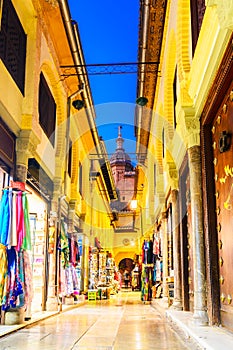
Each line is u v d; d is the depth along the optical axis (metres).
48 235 9.97
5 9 6.69
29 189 8.30
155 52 10.28
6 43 6.69
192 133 6.17
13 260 6.48
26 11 7.77
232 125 4.72
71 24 9.30
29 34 7.95
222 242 5.29
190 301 7.88
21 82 7.46
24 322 6.84
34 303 9.52
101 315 9.34
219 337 4.45
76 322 7.73
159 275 13.25
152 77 11.15
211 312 5.43
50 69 9.66
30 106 7.43
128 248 28.69
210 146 5.96
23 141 7.21
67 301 12.25
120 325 7.22
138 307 12.37
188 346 4.80
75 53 10.39
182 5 6.77
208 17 4.50
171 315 7.14
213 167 5.86
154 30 9.41
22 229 6.52
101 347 4.74
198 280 5.73
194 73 5.71
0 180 6.86
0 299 6.16
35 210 9.81
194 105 6.21
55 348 4.66
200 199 5.98
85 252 15.80
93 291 15.95
